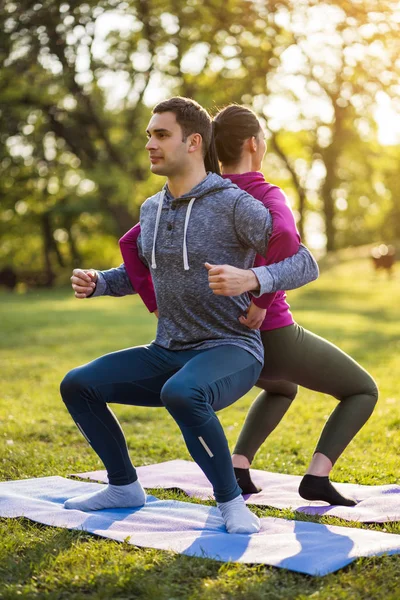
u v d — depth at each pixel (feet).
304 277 10.51
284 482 13.97
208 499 12.64
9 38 38.86
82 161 95.61
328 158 115.65
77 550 9.82
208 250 10.85
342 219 175.32
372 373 29.12
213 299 10.93
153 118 11.02
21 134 85.87
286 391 12.89
